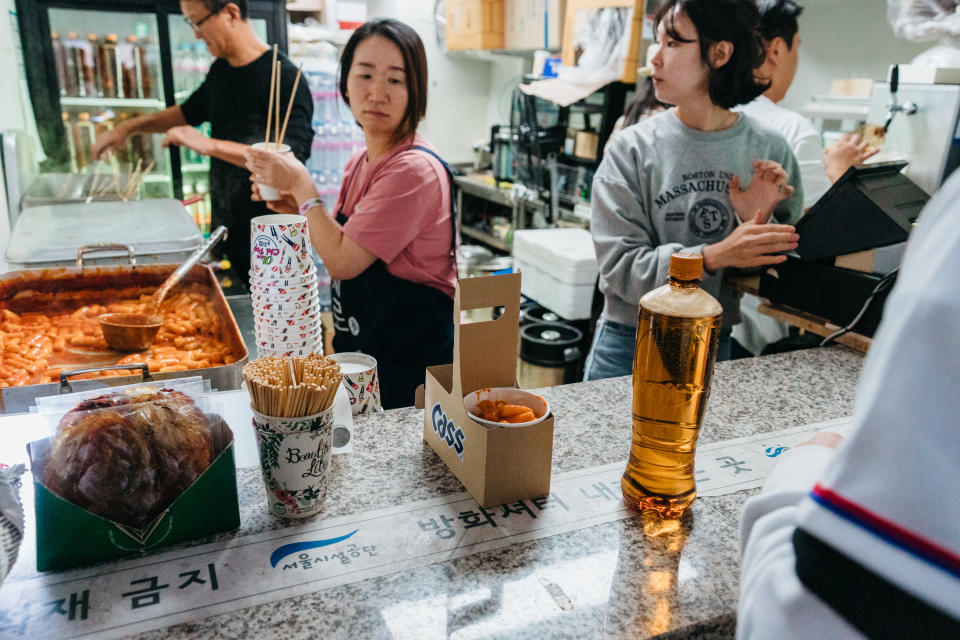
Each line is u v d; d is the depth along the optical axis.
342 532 0.79
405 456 0.97
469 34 4.07
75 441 0.68
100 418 0.70
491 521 0.82
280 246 1.07
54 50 3.28
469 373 0.92
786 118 2.24
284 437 0.75
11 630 0.62
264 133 2.79
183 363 1.28
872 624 0.37
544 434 0.85
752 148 1.70
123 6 3.23
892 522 0.36
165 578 0.70
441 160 1.74
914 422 0.36
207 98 3.09
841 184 1.44
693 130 1.67
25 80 3.20
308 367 0.79
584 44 3.11
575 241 3.10
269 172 1.71
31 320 1.55
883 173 1.56
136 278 1.68
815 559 0.39
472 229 4.63
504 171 4.32
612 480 0.92
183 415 0.74
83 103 3.38
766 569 0.44
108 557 0.72
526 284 3.22
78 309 1.64
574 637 0.64
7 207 2.56
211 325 1.54
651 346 0.80
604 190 1.74
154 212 2.24
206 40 2.69
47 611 0.65
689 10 1.52
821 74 2.65
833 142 2.49
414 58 1.65
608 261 1.72
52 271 1.61
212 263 2.17
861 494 0.38
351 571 0.72
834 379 1.29
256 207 2.87
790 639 0.40
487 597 0.69
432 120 5.06
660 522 0.83
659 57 1.63
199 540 0.76
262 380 0.75
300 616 0.66
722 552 0.78
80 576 0.70
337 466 0.94
